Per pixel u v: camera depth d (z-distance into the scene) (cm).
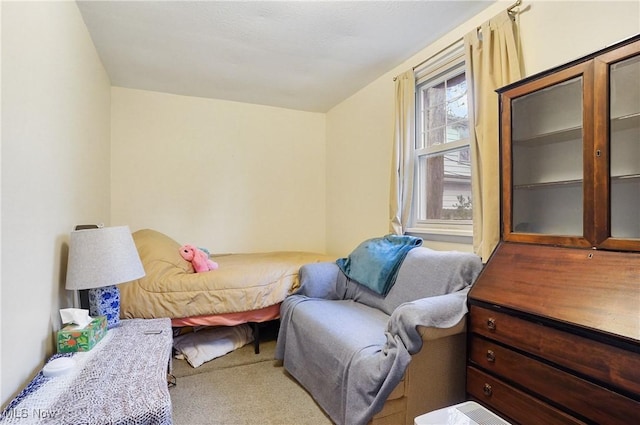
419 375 154
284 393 203
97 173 263
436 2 201
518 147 157
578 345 111
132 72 300
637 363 97
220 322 244
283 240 402
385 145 307
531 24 182
